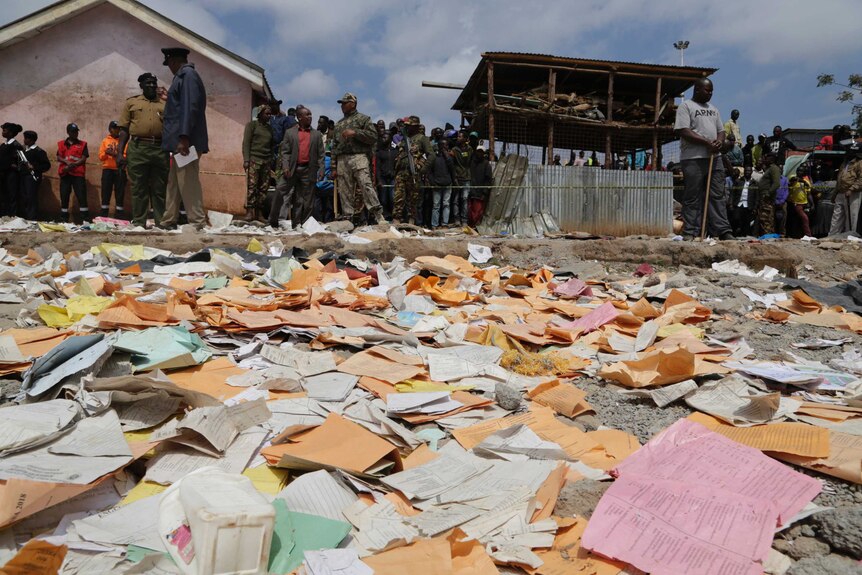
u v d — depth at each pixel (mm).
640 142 15414
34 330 3639
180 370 3213
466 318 4633
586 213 11836
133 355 3199
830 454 2273
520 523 1908
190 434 2322
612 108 13344
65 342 2994
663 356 3238
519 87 14281
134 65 11305
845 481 2180
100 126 11312
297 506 1963
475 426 2678
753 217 12695
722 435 2514
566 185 11805
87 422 2379
